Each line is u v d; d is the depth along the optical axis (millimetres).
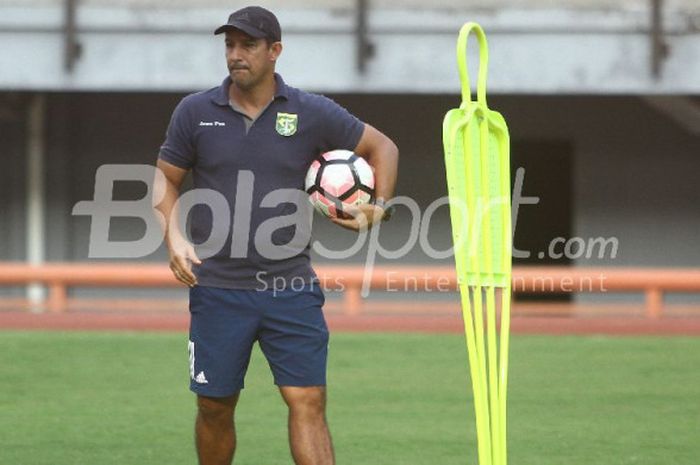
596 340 52188
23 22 60844
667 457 29703
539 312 61469
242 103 21688
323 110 21781
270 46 21406
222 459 22984
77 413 35062
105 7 61125
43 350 47719
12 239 69438
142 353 47000
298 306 21766
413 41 60531
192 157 22047
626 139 69938
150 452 30016
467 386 40031
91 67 60594
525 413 35406
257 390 38656
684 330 55875
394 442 31250
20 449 30344
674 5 60500
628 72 60344
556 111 69750
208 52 60594
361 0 60062
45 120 69188
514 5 60938
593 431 32844
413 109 69625
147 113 69875
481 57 21031
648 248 70250
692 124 69312
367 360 45688
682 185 70000
